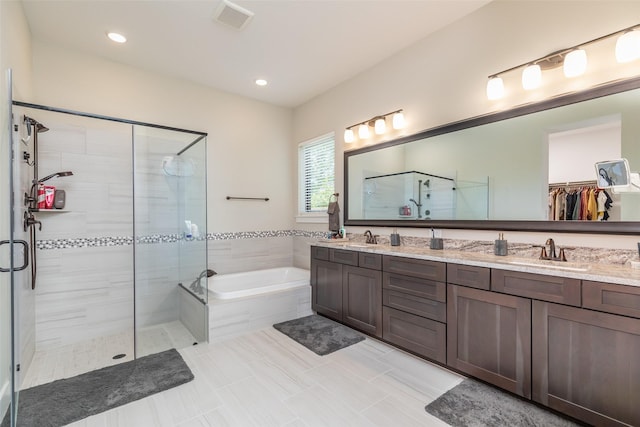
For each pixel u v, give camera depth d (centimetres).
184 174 328
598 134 181
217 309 278
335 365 229
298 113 438
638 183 167
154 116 329
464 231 247
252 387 200
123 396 190
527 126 211
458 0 225
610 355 143
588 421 149
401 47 289
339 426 163
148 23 246
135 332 261
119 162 304
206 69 327
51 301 271
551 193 199
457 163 250
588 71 185
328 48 288
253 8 229
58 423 166
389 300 249
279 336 284
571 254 190
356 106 344
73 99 283
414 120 283
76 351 260
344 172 358
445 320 210
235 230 395
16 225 191
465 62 245
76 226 282
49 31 255
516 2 216
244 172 403
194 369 224
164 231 324
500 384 181
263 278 404
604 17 179
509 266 177
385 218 312
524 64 205
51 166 270
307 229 420
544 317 164
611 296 143
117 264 302
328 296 319
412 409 175
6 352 176
